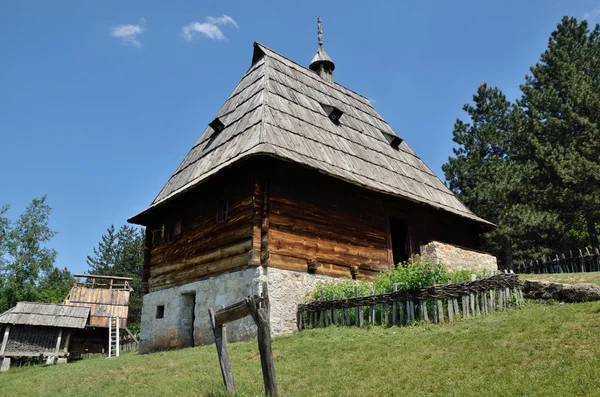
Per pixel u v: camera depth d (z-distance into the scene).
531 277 16.42
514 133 31.92
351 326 11.25
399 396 6.41
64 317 26.30
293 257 12.74
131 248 54.69
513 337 8.14
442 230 18.22
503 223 27.62
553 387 5.70
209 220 14.41
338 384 7.25
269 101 15.38
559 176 27.92
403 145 20.73
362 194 15.41
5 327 25.19
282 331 11.87
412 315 10.48
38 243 47.09
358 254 14.52
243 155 12.05
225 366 7.21
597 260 20.69
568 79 29.66
